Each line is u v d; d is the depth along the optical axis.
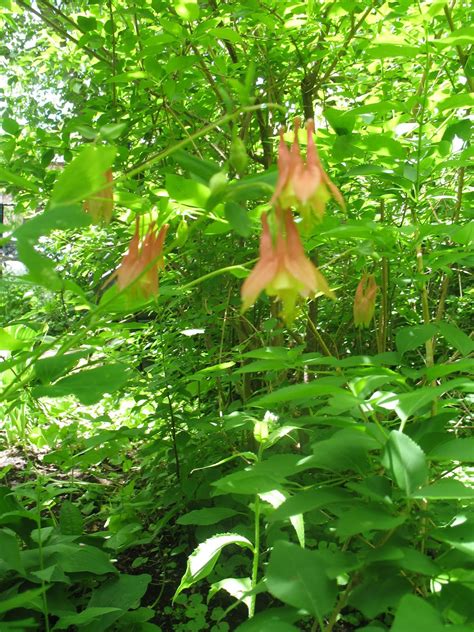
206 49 3.31
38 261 1.20
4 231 1.25
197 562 1.98
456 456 1.24
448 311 3.73
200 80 3.42
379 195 2.55
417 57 2.57
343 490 1.33
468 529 1.26
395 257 2.24
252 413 2.58
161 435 3.20
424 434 1.55
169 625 2.58
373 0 2.82
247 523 2.76
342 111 2.35
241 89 1.33
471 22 2.44
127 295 1.64
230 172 3.18
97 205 1.63
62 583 2.23
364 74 3.30
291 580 1.21
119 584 2.30
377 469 1.71
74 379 1.36
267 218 1.29
